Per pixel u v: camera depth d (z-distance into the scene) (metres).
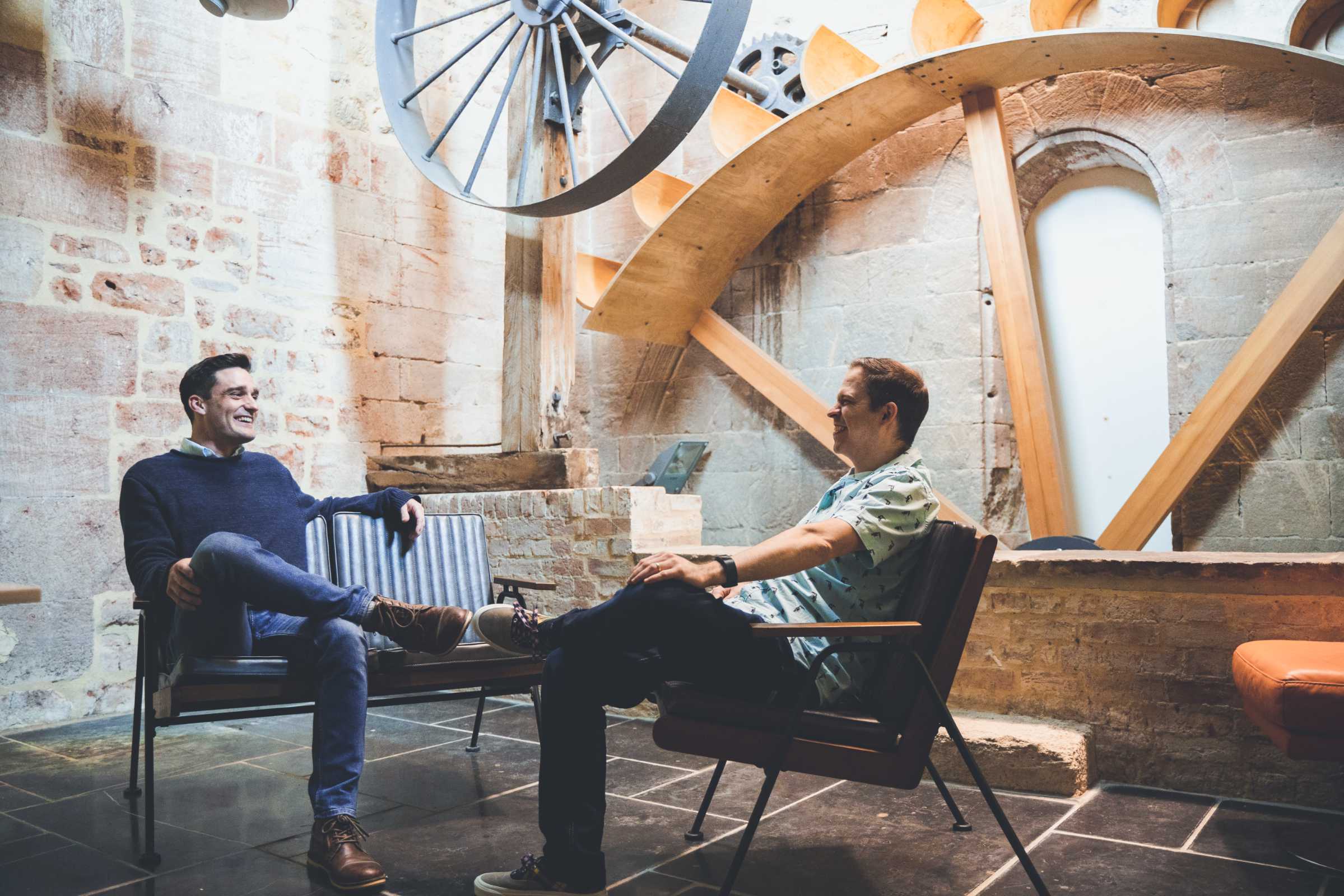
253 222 4.98
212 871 2.32
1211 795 2.90
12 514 4.06
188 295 4.70
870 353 5.62
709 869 2.31
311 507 3.06
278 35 5.12
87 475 4.30
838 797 2.91
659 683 2.16
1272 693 2.11
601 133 6.70
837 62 5.24
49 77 4.25
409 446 5.68
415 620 2.37
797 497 5.84
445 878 2.26
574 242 5.20
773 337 5.96
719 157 6.16
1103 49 4.23
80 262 4.32
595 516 4.26
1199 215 4.71
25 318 4.14
